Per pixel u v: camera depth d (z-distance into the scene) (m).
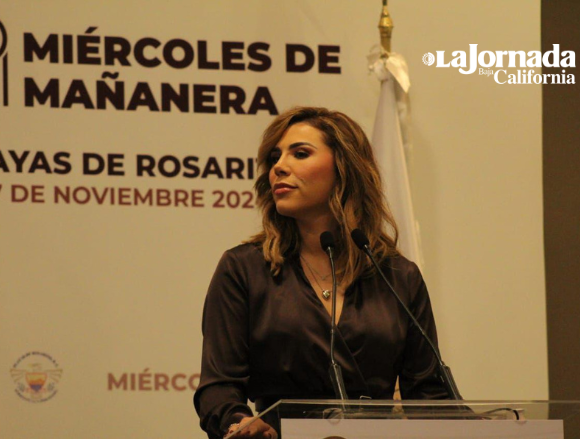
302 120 5.57
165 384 8.04
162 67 8.46
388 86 8.43
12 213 8.04
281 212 5.33
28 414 7.80
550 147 9.41
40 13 8.33
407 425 3.58
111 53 8.40
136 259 8.18
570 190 9.37
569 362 9.12
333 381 4.43
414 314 5.39
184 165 8.37
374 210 5.47
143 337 8.07
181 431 8.00
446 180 8.77
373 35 8.85
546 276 9.21
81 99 8.28
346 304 5.22
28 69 8.23
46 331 7.94
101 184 8.21
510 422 3.64
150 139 8.34
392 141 8.26
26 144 8.14
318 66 8.74
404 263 5.50
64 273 8.05
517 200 8.84
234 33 8.63
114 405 7.93
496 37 9.06
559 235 9.29
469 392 8.48
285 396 5.11
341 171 5.38
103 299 8.07
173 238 8.27
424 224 8.67
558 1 9.55
